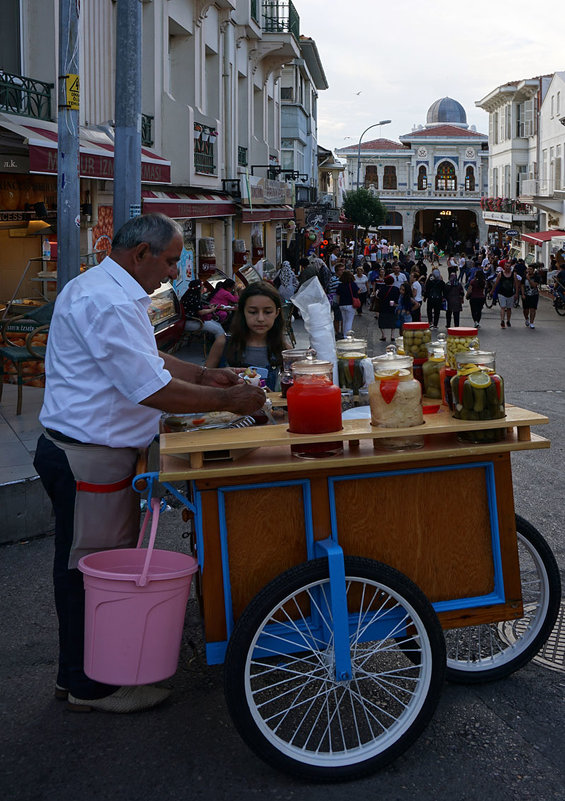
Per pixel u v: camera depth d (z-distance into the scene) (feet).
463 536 11.14
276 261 102.99
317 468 10.09
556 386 41.01
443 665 10.32
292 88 121.80
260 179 68.59
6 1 33.19
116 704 11.61
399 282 74.23
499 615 11.35
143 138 47.52
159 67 49.01
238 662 9.76
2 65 33.32
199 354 45.14
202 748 10.84
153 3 47.55
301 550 10.55
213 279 50.78
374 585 10.23
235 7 64.59
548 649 13.42
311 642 10.56
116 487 11.06
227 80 64.80
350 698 10.77
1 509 18.88
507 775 10.19
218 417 11.06
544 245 147.43
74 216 24.85
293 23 81.66
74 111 24.40
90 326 10.36
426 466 10.77
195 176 52.95
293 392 10.34
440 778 10.16
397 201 283.59
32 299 34.09
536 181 161.89
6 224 32.63
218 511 10.22
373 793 9.90
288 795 9.88
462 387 10.66
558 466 25.55
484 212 197.57
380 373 10.44
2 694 12.28
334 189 225.15
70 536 11.26
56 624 14.75
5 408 28.89
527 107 181.98
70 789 10.01
